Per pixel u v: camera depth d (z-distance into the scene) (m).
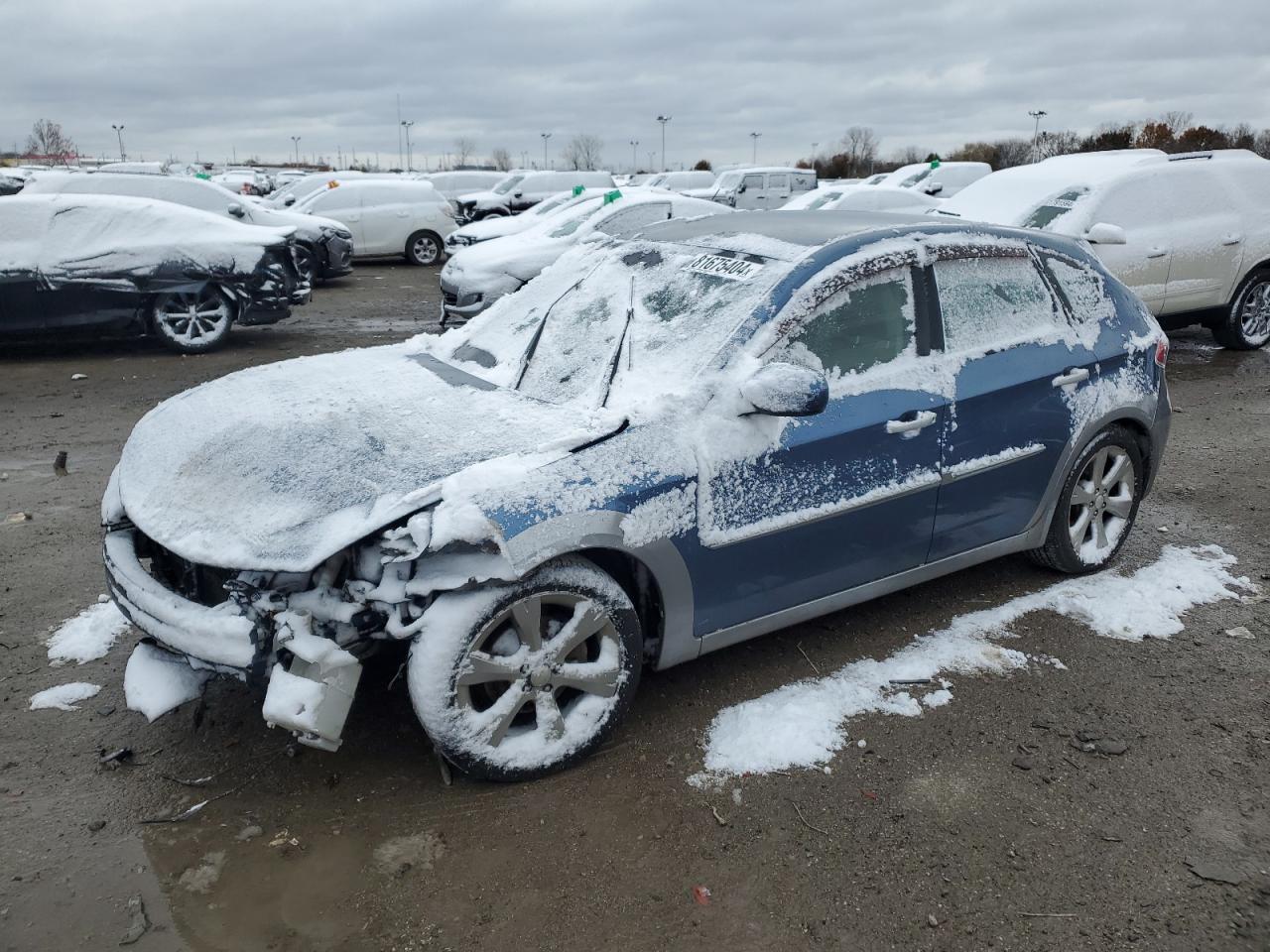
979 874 2.70
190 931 2.51
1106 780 3.10
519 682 3.00
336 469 3.08
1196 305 9.15
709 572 3.26
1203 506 5.54
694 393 3.23
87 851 2.81
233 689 3.66
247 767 3.20
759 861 2.75
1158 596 4.36
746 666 3.80
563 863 2.75
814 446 3.38
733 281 3.61
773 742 3.28
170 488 3.26
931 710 3.49
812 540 3.47
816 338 3.46
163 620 2.97
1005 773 3.14
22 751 3.29
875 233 3.72
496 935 2.50
